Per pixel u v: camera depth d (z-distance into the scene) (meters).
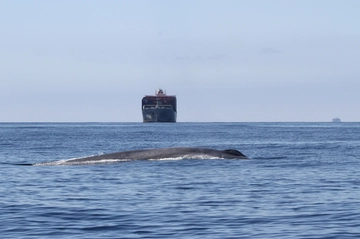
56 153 114.50
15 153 114.06
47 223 43.22
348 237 38.69
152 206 49.59
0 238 39.00
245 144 150.62
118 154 86.81
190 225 42.41
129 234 39.88
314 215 45.47
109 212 47.03
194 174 71.19
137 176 69.62
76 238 38.88
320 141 167.50
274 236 39.19
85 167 79.88
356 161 90.94
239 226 42.06
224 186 61.25
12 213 46.75
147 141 169.25
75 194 56.41
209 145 146.25
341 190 58.16
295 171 75.00
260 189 59.00
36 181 66.19
